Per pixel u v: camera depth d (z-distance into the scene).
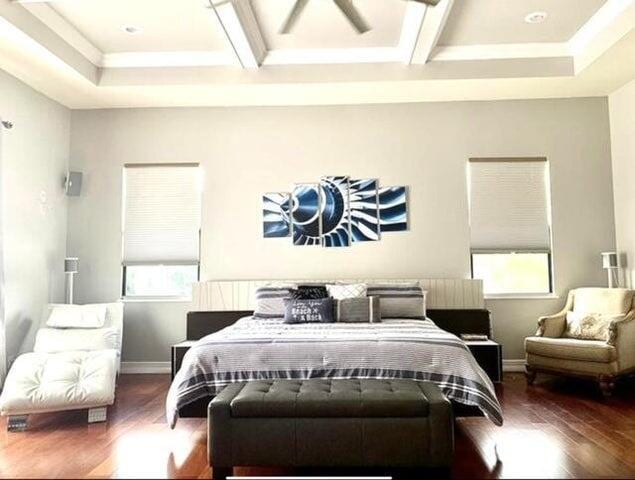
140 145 5.66
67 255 5.60
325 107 5.62
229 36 4.30
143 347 5.51
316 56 4.93
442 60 4.92
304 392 2.74
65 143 5.58
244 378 3.22
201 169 5.63
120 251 5.61
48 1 3.94
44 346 4.38
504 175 5.55
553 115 5.53
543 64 4.88
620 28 4.06
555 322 4.90
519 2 4.05
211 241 5.57
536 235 5.51
